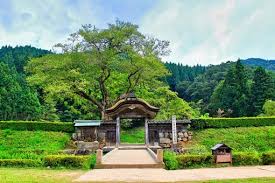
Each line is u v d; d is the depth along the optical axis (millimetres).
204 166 19172
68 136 34125
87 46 37875
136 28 38406
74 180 13383
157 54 39469
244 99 65500
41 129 34688
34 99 63188
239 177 13984
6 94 60625
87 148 30891
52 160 19406
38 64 37562
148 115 33344
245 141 32625
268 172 15742
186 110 43969
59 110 63375
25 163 19906
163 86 43562
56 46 38531
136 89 42281
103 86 39375
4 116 60031
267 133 33875
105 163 18688
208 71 97250
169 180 13242
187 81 98625
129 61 38062
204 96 87188
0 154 23922
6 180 13047
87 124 33969
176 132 33906
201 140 33750
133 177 14203
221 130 35219
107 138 34594
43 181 13117
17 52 101938
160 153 18641
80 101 42312
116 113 33344
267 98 63938
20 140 32281
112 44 38031
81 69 37938
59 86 36000
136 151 28078
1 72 63062
